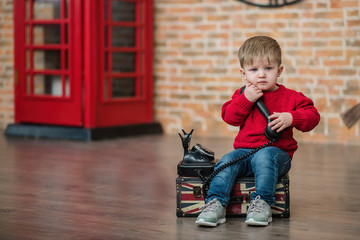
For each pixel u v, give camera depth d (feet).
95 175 13.93
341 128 19.12
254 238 8.62
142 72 21.91
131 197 11.55
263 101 9.82
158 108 22.27
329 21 19.01
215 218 9.10
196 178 9.78
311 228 9.17
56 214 10.18
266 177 9.27
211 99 21.25
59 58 20.70
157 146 18.76
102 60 20.53
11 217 9.96
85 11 20.10
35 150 17.84
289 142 9.81
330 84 19.15
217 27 20.88
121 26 21.15
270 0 19.83
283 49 19.72
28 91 21.42
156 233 8.93
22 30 21.26
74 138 20.15
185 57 21.57
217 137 21.07
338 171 14.34
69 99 20.48
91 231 9.07
